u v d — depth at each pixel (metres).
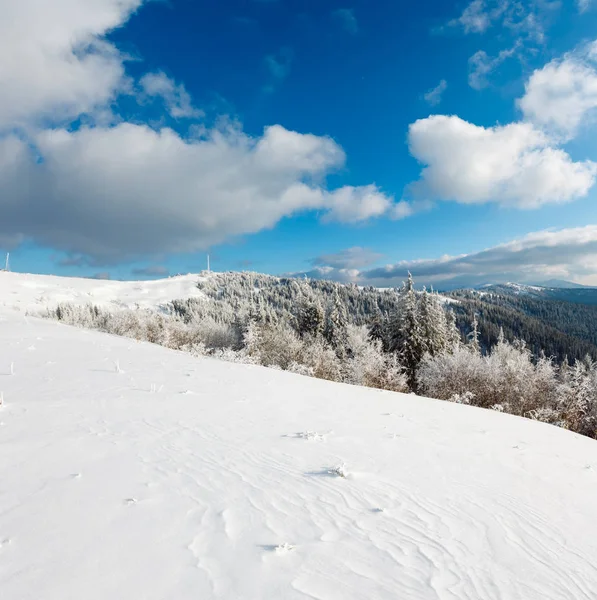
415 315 38.03
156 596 3.24
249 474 6.17
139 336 42.31
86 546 3.84
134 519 4.44
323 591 3.57
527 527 5.48
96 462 5.98
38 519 4.25
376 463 7.24
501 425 11.98
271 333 41.56
